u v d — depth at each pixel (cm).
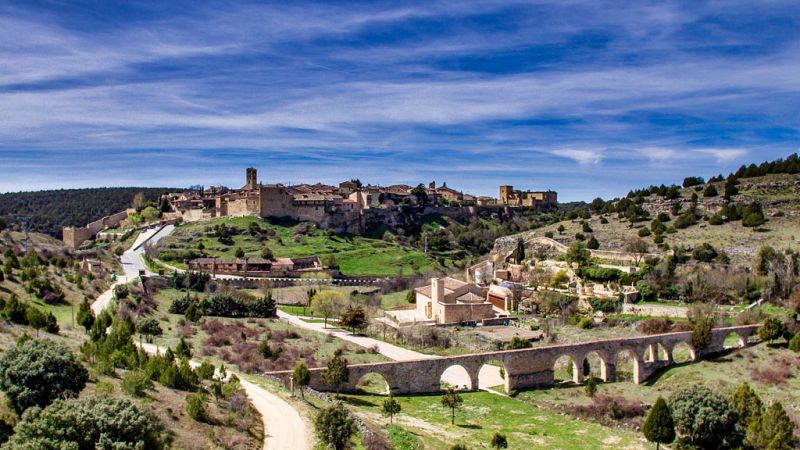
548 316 13612
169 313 12900
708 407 7106
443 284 13550
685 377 9575
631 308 12800
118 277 15988
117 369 6562
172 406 5638
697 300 12619
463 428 7456
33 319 7869
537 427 7781
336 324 13675
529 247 18175
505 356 9319
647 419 7194
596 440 7431
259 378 7956
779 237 14675
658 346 10906
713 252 14200
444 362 9044
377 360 10369
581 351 9794
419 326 12750
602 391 9306
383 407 7669
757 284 12331
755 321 11206
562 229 19162
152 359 6656
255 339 11175
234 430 5550
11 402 4725
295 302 16088
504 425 7762
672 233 16538
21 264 12294
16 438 3953
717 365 9906
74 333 8612
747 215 16038
